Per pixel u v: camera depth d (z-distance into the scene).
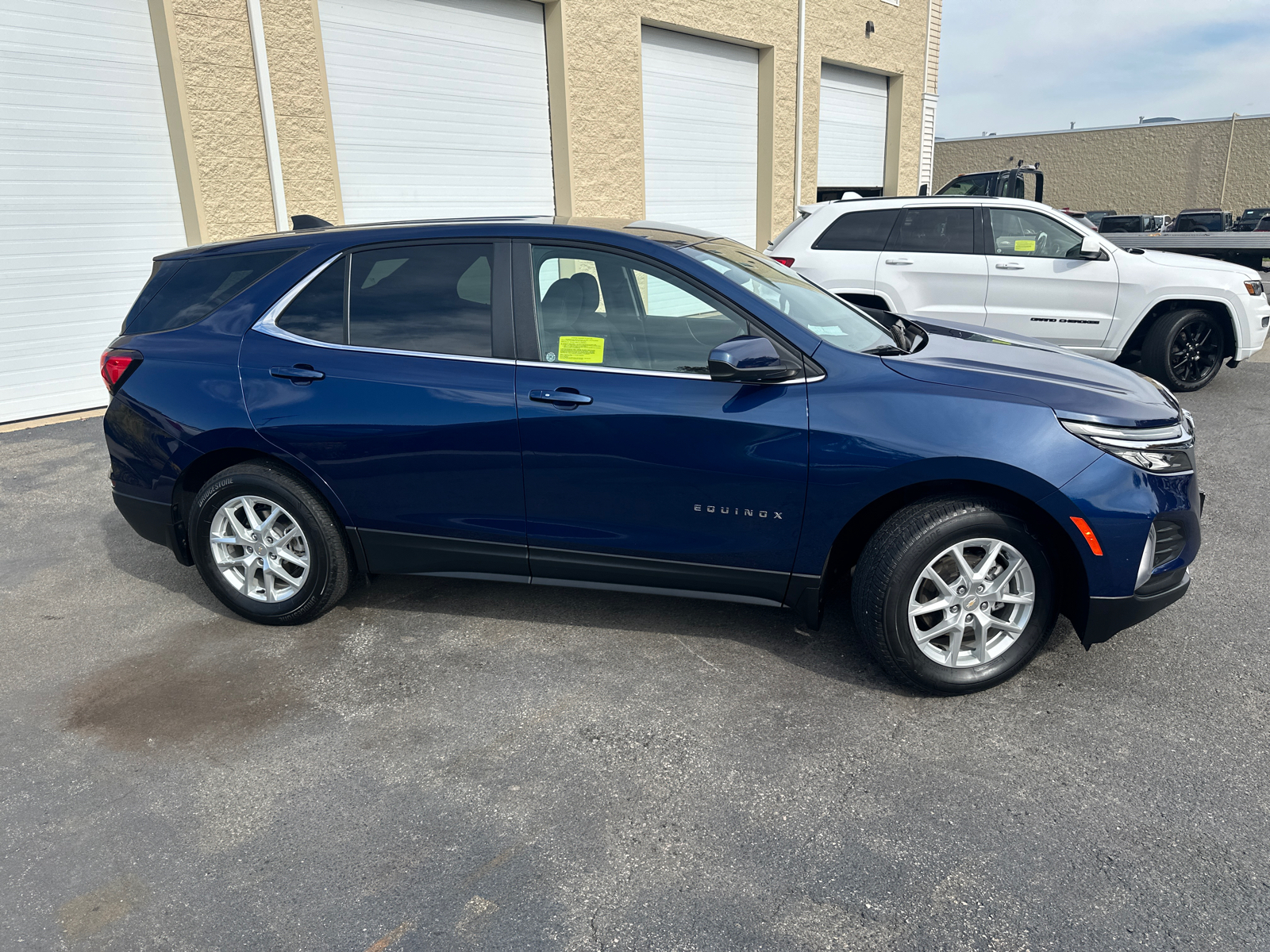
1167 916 2.00
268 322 3.40
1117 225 26.91
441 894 2.13
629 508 3.06
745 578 3.06
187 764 2.69
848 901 2.07
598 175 11.11
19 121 6.77
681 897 2.10
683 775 2.57
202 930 2.04
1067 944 1.93
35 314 7.13
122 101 7.26
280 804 2.49
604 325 3.07
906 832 2.30
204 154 7.64
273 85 7.95
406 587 3.96
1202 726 2.75
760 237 14.25
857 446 2.78
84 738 2.84
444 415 3.13
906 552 2.77
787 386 2.89
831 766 2.59
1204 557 4.05
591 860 2.23
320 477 3.32
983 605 2.88
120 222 7.43
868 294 7.58
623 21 10.92
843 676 3.10
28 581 4.13
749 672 3.14
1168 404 2.96
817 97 14.28
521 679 3.13
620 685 3.08
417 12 9.02
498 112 10.04
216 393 3.37
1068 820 2.33
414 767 2.64
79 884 2.20
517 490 3.15
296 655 3.36
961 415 2.73
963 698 2.94
